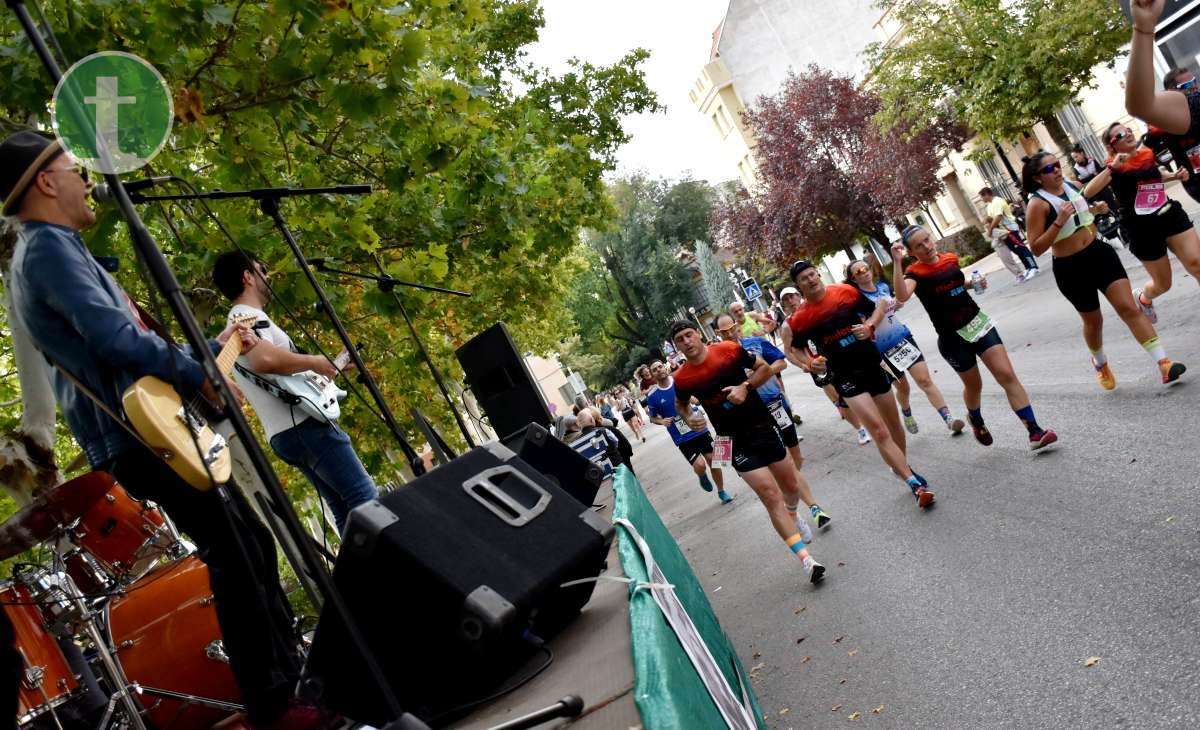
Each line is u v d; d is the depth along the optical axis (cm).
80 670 546
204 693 541
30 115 697
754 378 822
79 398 371
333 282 977
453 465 354
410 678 319
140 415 337
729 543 1157
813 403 2150
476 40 1909
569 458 554
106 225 694
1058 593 574
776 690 626
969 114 3262
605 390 9012
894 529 855
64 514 557
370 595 308
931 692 524
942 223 5212
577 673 289
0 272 588
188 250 854
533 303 1881
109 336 344
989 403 1155
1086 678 468
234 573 378
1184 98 443
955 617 608
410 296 972
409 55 736
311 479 512
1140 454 742
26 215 358
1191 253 910
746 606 848
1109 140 910
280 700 383
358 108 748
